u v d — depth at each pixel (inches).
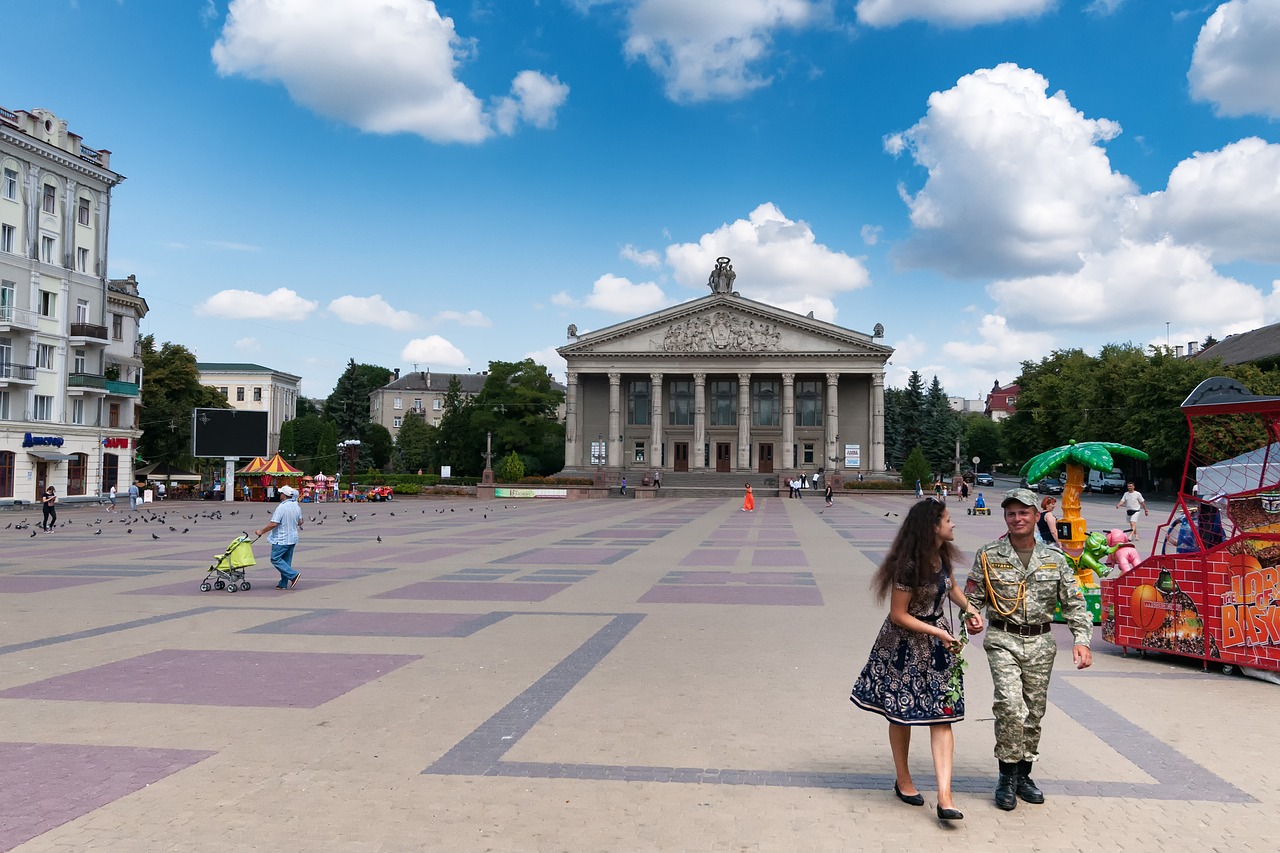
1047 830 235.1
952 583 253.6
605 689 379.9
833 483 3304.6
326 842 225.0
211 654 451.2
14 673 407.8
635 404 4013.3
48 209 2282.2
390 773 275.6
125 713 341.1
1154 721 336.5
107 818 239.6
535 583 744.3
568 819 240.4
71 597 660.1
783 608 605.0
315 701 358.6
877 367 3698.3
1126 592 454.9
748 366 3759.8
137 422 3026.6
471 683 389.4
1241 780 272.5
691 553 1016.2
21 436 2140.7
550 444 4042.8
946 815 237.1
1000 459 6171.3
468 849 221.5
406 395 6294.3
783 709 349.1
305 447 4739.2
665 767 281.9
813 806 250.8
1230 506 435.5
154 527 1518.2
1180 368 2691.9
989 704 366.9
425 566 880.9
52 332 2281.0
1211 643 418.9
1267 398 408.8
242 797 255.1
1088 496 3024.1
